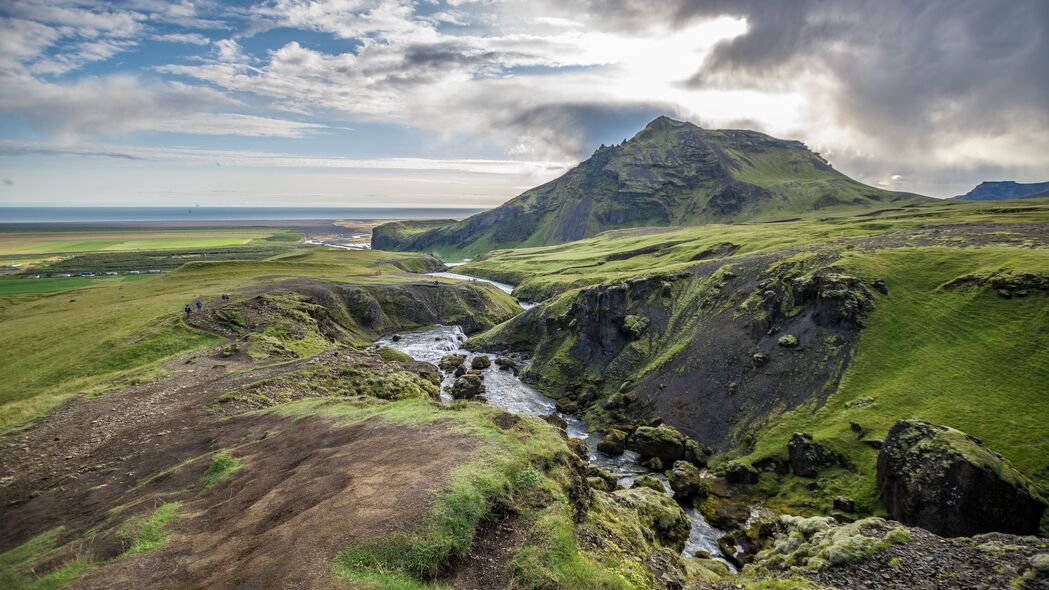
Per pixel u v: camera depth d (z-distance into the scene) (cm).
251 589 1295
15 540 1991
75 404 4025
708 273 10188
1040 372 5069
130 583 1399
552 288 17238
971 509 3828
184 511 1941
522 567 1523
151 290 10944
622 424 7475
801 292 7706
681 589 1969
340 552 1428
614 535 2142
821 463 5297
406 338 12288
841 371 6391
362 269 17700
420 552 1458
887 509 4478
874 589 2495
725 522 4947
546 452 2250
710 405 7069
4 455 3039
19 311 9606
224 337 6912
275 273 14375
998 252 7150
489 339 11956
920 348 6141
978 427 4788
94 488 2484
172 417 3591
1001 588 2350
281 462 2347
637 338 9344
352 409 3164
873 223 14275
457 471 1892
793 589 2322
